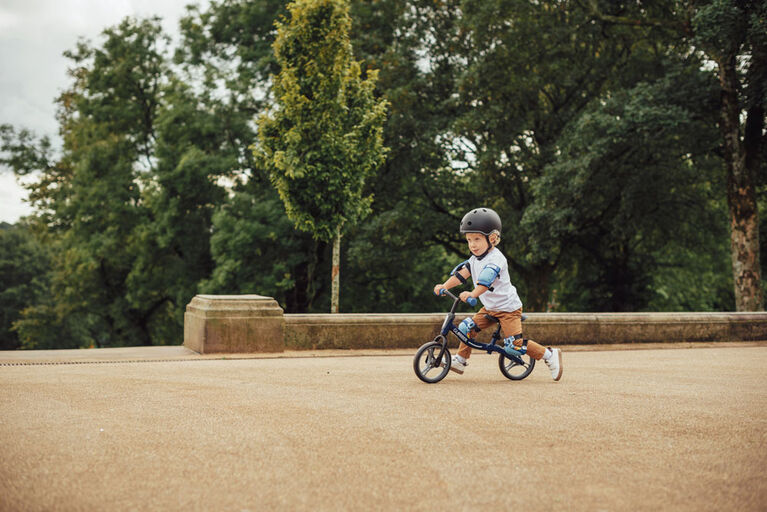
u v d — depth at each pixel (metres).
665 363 7.56
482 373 6.44
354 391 5.16
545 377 6.18
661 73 19.23
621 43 20.42
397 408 4.45
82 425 3.86
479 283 5.49
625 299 24.95
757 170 17.44
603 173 18.80
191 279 24.95
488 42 19.56
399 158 21.17
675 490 2.74
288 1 21.91
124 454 3.22
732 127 16.67
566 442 3.55
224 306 8.13
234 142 22.69
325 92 11.50
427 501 2.59
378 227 21.30
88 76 25.30
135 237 24.62
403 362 7.43
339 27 11.41
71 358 7.57
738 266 17.06
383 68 19.94
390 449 3.37
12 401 4.62
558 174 17.69
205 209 23.66
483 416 4.21
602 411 4.43
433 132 20.30
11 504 2.50
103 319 32.78
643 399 4.93
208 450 3.32
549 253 18.77
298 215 11.94
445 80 21.14
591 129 16.97
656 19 17.94
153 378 5.83
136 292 25.77
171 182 22.23
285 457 3.20
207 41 23.19
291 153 11.42
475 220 5.52
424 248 23.91
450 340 9.26
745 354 8.91
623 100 17.25
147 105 25.80
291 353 8.23
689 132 17.48
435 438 3.61
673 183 20.28
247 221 21.31
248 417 4.12
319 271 24.86
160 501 2.56
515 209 21.69
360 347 8.80
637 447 3.46
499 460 3.18
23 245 51.19
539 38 18.77
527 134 21.05
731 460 3.21
